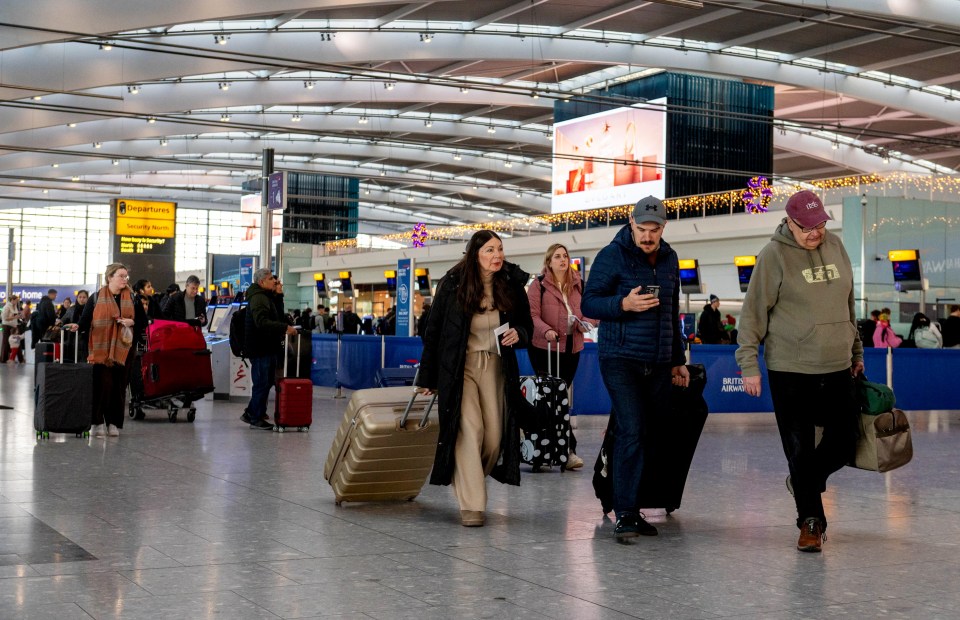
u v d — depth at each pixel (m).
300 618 3.50
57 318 25.83
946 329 17.83
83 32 22.61
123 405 9.82
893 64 35.00
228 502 6.00
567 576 4.20
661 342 5.19
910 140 38.50
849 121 46.28
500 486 6.88
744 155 40.91
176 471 7.31
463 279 5.36
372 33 31.06
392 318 26.73
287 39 30.53
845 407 4.96
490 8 30.03
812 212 4.85
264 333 10.56
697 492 6.63
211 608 3.61
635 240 5.20
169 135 45.03
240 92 37.28
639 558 4.58
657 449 5.43
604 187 41.62
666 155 39.38
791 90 41.97
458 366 5.32
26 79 28.59
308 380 10.61
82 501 5.93
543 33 32.75
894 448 4.96
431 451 5.89
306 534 5.06
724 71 35.16
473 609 3.65
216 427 10.82
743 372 5.01
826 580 4.18
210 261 35.53
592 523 5.48
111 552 4.55
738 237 31.64
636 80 40.47
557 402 7.63
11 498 5.99
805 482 4.86
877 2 26.00
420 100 40.25
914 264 19.86
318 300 38.25
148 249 32.91
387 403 5.82
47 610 3.55
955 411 15.25
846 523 5.57
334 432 10.47
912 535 5.22
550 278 7.99
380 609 3.63
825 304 4.91
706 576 4.23
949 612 3.69
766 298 4.98
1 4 21.73
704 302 29.55
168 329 11.34
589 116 42.12
